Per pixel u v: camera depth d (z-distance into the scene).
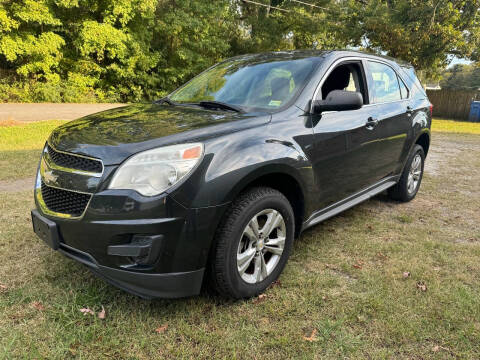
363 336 2.12
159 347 1.99
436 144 10.02
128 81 21.31
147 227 1.96
